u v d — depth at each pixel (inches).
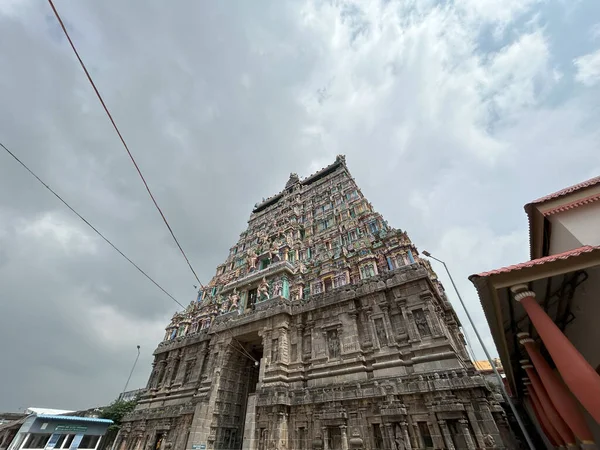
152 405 1325.0
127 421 1306.6
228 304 1421.0
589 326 382.3
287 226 1642.5
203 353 1323.8
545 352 462.6
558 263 292.4
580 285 345.4
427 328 799.7
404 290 893.8
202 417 974.4
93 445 1322.6
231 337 1182.9
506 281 307.3
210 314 1537.9
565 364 252.1
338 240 1355.8
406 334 823.1
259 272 1411.2
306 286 1234.0
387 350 822.5
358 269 1108.5
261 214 2251.5
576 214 417.1
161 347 1587.1
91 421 1349.7
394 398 705.6
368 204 1476.4
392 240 1106.7
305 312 1061.1
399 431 657.0
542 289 350.6
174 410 1132.5
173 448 1011.3
